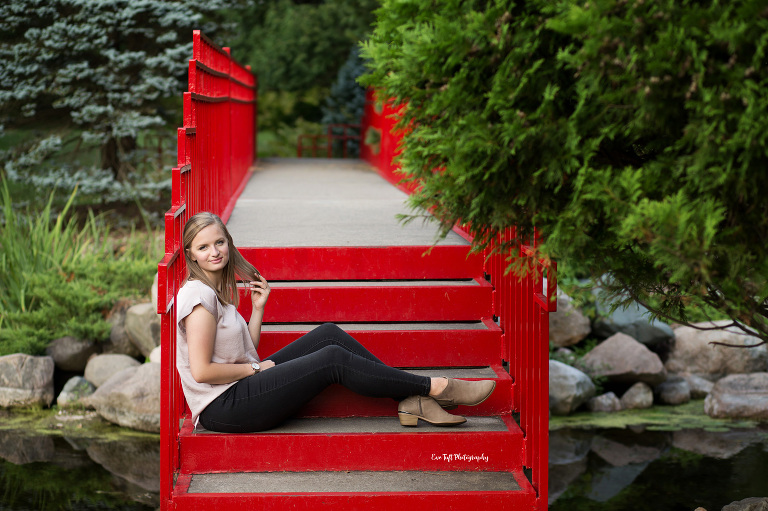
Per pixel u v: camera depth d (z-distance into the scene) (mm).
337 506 2930
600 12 1913
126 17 9648
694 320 7230
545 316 3023
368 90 12930
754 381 6086
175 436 3125
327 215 5609
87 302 6703
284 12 20141
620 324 7059
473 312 3961
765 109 1826
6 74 9516
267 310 3828
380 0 2432
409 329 3773
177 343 3076
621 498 4277
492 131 2166
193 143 3648
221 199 5234
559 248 2287
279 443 3127
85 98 9805
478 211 2438
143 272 7309
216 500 2896
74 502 4176
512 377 3537
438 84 2330
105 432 5402
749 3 1763
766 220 2086
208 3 10383
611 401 6191
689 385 6609
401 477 3125
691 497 4285
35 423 5574
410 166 2525
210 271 3094
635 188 2010
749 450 5098
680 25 1893
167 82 9859
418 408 3229
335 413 3414
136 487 4402
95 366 6250
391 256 4145
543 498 3016
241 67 8367
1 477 4523
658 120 1987
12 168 9805
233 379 3062
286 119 21844
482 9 2260
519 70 2160
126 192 9781
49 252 7828
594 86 1992
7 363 5961
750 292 2469
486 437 3193
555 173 2193
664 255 1993
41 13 9508
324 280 4129
